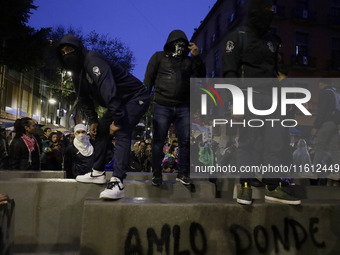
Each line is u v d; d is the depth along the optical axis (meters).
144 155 8.84
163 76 3.39
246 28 2.66
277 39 2.83
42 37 14.05
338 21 24.84
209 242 2.32
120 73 2.62
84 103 2.79
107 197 2.36
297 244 2.43
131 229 2.24
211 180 4.14
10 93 26.89
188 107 3.49
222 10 27.27
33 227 2.93
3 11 12.43
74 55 2.49
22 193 2.94
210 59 29.98
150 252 2.24
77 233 2.98
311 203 2.53
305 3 25.17
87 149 4.60
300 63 23.69
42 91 36.69
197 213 2.34
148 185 3.23
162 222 2.29
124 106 2.66
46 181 3.00
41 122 37.22
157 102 3.41
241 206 2.39
